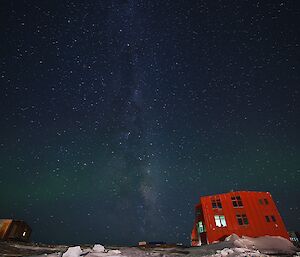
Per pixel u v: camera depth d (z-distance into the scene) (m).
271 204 28.98
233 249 16.70
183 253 17.06
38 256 12.45
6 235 29.89
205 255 15.91
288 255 17.19
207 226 28.30
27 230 32.97
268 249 21.02
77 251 12.96
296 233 31.36
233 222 27.75
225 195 30.14
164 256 15.20
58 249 16.22
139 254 15.36
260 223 27.33
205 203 30.22
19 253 13.23
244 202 29.02
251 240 23.05
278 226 27.12
